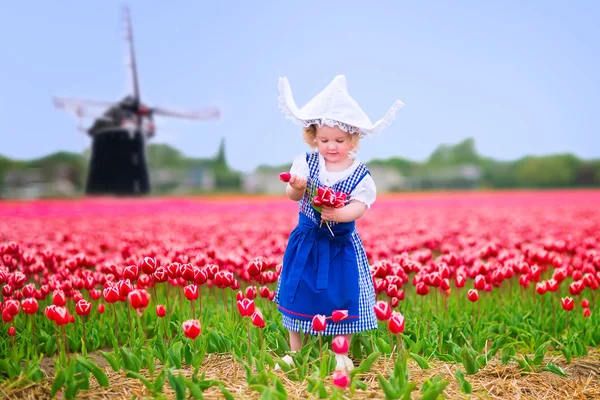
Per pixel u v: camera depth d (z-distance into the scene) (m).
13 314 4.33
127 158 39.28
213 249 6.96
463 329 5.43
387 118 4.47
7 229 12.02
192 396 3.80
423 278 5.36
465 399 3.96
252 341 4.80
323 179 4.46
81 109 38.69
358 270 4.45
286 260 4.55
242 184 62.78
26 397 3.83
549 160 75.38
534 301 6.39
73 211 20.77
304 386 3.97
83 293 7.06
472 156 79.25
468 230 11.22
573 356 5.08
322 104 4.37
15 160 69.69
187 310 6.13
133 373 3.88
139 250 8.03
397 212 19.20
